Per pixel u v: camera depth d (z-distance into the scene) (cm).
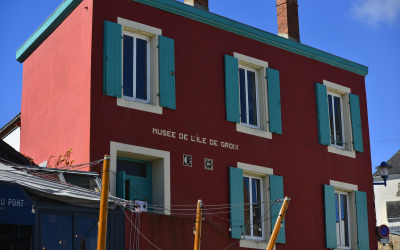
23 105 1816
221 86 1731
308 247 1830
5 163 1356
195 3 1784
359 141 2070
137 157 1548
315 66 2005
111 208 1167
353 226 2000
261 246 1714
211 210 1622
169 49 1631
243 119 1802
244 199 1742
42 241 1177
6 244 1252
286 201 1311
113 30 1538
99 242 1034
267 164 1788
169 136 1584
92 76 1488
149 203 1557
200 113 1662
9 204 1242
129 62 1584
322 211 1900
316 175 1911
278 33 2056
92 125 1459
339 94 2094
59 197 1123
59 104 1606
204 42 1722
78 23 1580
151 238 1428
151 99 1590
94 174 1370
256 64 1838
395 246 2725
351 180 2019
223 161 1683
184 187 1582
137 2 1602
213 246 1605
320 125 1956
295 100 1916
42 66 1738
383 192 3566
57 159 1564
